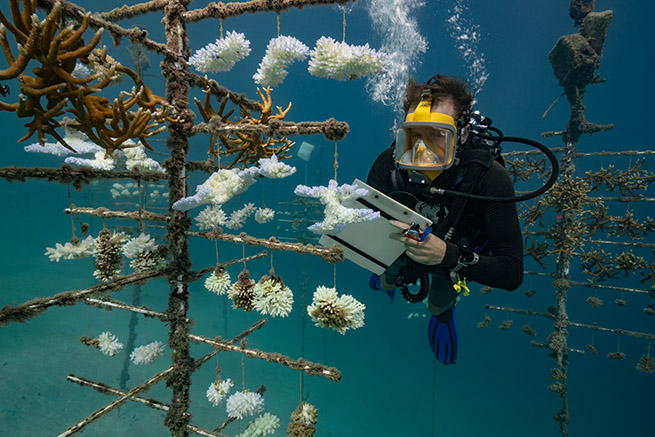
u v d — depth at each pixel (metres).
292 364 1.90
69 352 9.63
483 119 2.02
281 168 1.51
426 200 1.98
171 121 2.00
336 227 1.46
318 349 14.35
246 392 2.11
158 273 2.10
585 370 23.80
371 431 10.66
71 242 1.86
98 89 1.47
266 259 24.27
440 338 2.51
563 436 6.41
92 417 1.84
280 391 10.98
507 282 1.75
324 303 1.59
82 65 1.66
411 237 1.61
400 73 10.67
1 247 16.98
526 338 24.95
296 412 1.92
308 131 1.56
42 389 8.16
